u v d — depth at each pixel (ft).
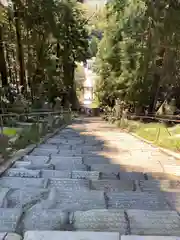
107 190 12.01
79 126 58.08
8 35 53.98
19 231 7.69
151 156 20.66
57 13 59.11
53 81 72.18
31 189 11.14
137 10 43.14
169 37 39.81
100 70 98.32
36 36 54.08
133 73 51.52
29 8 46.88
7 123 32.83
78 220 8.30
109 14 69.15
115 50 70.08
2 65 46.03
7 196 10.32
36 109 43.19
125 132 42.73
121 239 7.04
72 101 122.83
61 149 23.15
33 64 58.03
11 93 45.50
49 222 8.18
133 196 10.85
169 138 25.44
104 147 25.00
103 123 74.95
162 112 46.75
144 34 43.04
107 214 8.71
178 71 45.96
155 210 9.55
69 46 90.27
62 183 12.48
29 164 16.39
